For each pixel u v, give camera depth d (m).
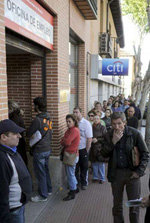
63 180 5.53
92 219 3.84
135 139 3.06
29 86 5.55
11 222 2.17
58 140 5.33
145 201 2.35
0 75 2.88
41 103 4.18
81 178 5.04
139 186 3.13
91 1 7.23
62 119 5.70
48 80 5.28
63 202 4.41
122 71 10.03
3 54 2.95
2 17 2.90
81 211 4.09
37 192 4.66
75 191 4.68
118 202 3.18
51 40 5.04
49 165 5.28
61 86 5.57
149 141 9.32
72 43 7.94
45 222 3.72
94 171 5.41
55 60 5.21
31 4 3.90
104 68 10.13
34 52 4.68
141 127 14.48
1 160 2.03
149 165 6.70
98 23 12.40
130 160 3.06
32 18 3.95
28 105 5.60
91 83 10.47
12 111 4.05
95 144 5.21
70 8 6.28
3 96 2.95
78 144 4.48
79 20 7.39
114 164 3.11
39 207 4.19
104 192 4.90
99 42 12.68
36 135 4.14
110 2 15.93
